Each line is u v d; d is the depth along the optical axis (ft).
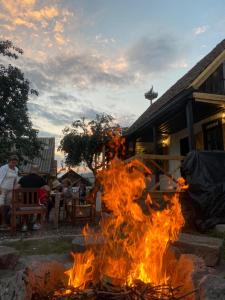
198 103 30.76
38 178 25.81
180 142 43.32
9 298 8.72
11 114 55.98
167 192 24.20
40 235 22.62
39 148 62.44
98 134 63.67
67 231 24.48
